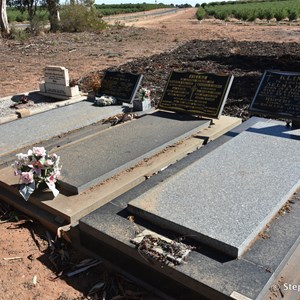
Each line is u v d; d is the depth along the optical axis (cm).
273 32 2306
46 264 330
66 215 358
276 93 541
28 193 380
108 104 696
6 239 362
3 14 2044
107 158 454
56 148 501
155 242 299
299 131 512
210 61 1195
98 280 309
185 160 457
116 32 2342
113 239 311
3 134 575
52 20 2406
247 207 328
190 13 6278
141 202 344
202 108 585
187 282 269
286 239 298
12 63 1324
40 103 763
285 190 354
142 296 291
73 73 1117
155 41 1873
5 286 301
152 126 564
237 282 257
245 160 424
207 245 293
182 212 325
